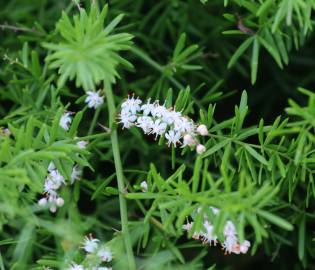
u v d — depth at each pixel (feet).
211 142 1.39
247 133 1.37
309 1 1.36
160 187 1.31
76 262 1.35
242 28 1.50
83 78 1.19
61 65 1.30
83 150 1.36
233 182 1.50
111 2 1.67
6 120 1.52
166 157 1.73
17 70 1.71
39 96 1.58
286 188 1.47
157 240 1.44
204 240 1.36
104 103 1.63
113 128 1.42
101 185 1.44
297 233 1.66
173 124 1.38
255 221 1.21
